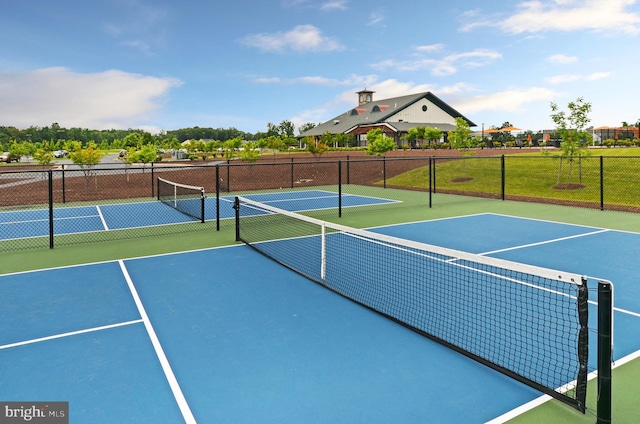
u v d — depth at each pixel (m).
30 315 6.05
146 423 3.66
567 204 17.14
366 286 7.16
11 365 4.64
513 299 6.43
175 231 12.48
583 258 8.85
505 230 11.99
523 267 4.35
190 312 6.14
